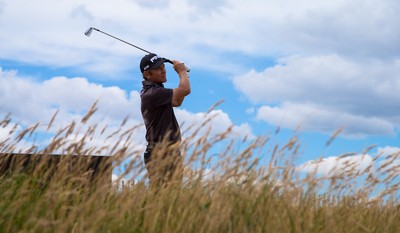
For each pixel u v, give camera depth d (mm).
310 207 4711
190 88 5859
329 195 5164
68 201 4352
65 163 4430
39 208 3980
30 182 4348
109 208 4270
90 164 5016
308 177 4820
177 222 4188
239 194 4383
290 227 4289
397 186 5504
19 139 4461
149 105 5703
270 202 4504
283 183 4789
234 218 4211
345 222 4898
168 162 4480
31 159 4656
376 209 5523
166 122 5734
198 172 4574
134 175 4457
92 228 3809
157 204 4387
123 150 4316
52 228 3854
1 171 4695
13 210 3842
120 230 4023
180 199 4406
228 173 4484
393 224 5410
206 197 4488
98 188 4270
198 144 4484
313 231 4465
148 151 5688
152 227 4043
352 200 5406
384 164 5406
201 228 3980
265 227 4309
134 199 4133
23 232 3678
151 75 5895
